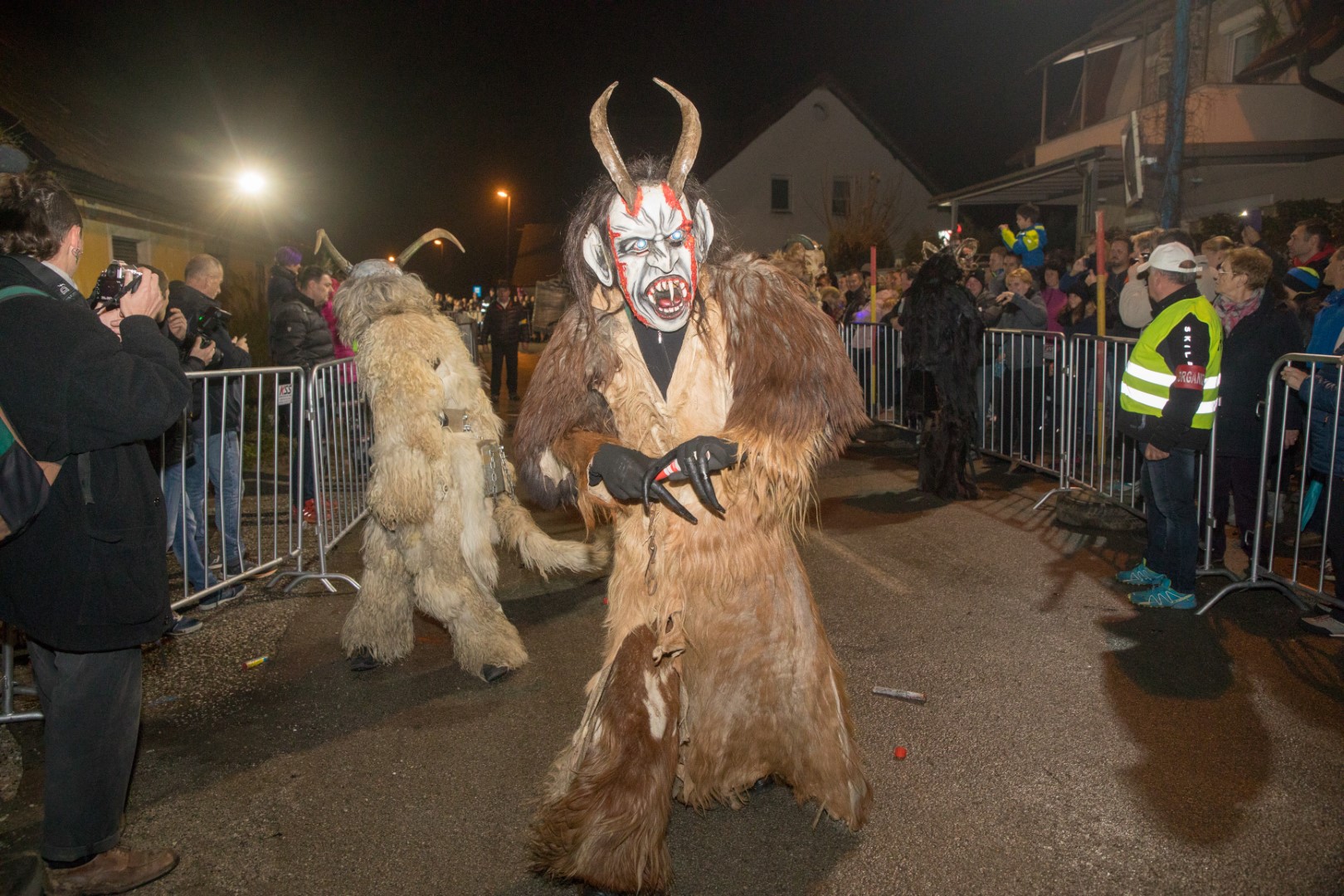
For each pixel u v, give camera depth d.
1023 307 8.34
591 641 4.57
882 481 8.21
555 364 2.58
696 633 2.63
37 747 3.62
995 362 8.78
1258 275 5.16
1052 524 6.55
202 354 5.31
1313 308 6.41
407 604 4.19
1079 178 16.03
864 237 25.67
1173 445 4.54
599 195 2.52
